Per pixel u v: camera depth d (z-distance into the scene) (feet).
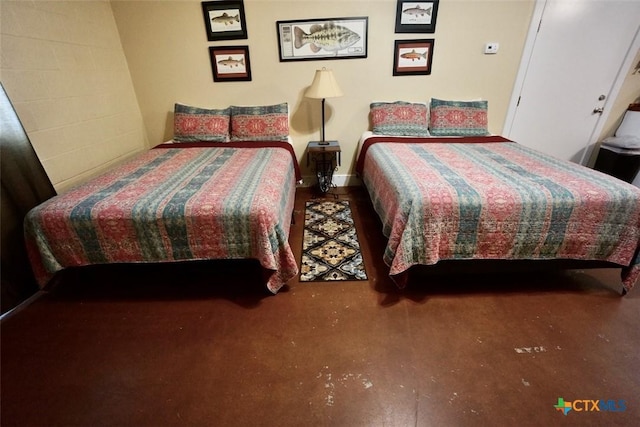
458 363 4.28
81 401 3.90
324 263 6.56
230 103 9.79
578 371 4.12
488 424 3.52
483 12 8.58
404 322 5.01
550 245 5.12
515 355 4.38
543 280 5.96
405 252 4.98
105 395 3.97
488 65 9.23
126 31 8.80
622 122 9.84
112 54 8.59
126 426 3.61
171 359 4.45
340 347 4.58
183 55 9.15
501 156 7.02
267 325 5.02
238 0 8.48
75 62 7.26
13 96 5.80
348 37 8.93
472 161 6.66
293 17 8.71
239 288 5.89
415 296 5.59
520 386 3.93
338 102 9.80
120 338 4.83
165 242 5.13
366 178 8.53
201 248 5.20
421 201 4.92
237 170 6.55
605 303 5.34
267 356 4.46
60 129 6.83
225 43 9.02
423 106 9.46
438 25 8.77
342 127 10.17
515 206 4.86
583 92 9.50
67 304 5.54
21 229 5.40
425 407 3.72
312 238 7.54
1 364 4.42
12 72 5.78
